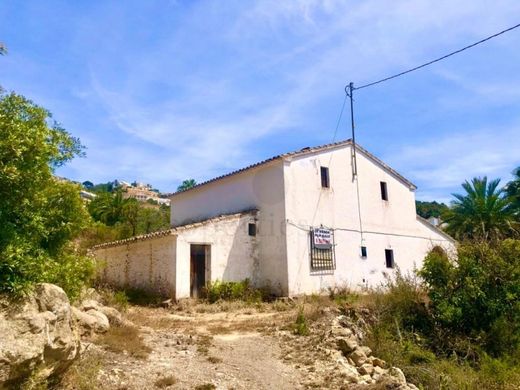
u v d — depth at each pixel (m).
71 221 5.54
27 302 4.21
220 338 8.89
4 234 4.21
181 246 14.31
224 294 14.46
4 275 4.16
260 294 15.16
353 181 18.78
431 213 53.56
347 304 11.35
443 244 22.69
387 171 20.84
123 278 17.14
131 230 31.17
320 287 16.22
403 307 10.67
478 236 12.01
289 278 15.30
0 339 3.81
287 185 16.05
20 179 4.33
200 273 15.04
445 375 7.96
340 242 17.52
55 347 4.31
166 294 14.33
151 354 7.01
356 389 6.22
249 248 16.23
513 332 9.72
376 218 19.48
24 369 3.94
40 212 5.01
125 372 5.87
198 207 20.23
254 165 16.97
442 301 10.32
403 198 21.36
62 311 4.51
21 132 4.34
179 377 6.07
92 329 7.29
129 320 9.85
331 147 17.97
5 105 4.65
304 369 7.17
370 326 9.96
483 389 7.68
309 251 16.27
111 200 35.09
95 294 11.84
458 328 10.14
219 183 19.06
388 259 19.84
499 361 8.64
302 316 9.95
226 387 5.97
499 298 10.10
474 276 10.43
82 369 5.34
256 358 7.60
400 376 7.35
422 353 8.99
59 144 5.27
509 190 30.16
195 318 11.51
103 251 18.94
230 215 15.88
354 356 8.04
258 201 16.97
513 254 10.73
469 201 28.70
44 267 4.73
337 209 17.73
